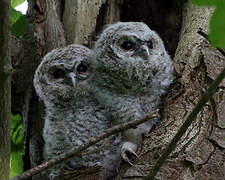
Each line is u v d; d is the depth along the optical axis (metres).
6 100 2.34
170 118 3.82
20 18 5.16
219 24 1.84
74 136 4.60
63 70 4.88
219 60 4.06
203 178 3.23
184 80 4.06
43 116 4.93
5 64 2.29
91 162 4.40
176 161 3.34
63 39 5.12
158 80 4.56
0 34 2.23
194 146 3.44
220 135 3.46
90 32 5.14
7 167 2.36
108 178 4.45
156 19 5.39
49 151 4.70
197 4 1.85
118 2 5.38
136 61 4.52
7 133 2.36
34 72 5.10
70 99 4.74
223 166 3.28
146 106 4.54
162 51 4.72
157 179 3.24
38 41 5.11
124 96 4.56
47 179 4.79
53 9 5.13
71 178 4.40
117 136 4.35
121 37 4.66
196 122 3.61
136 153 3.70
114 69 4.59
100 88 4.69
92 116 4.64
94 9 5.16
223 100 3.68
